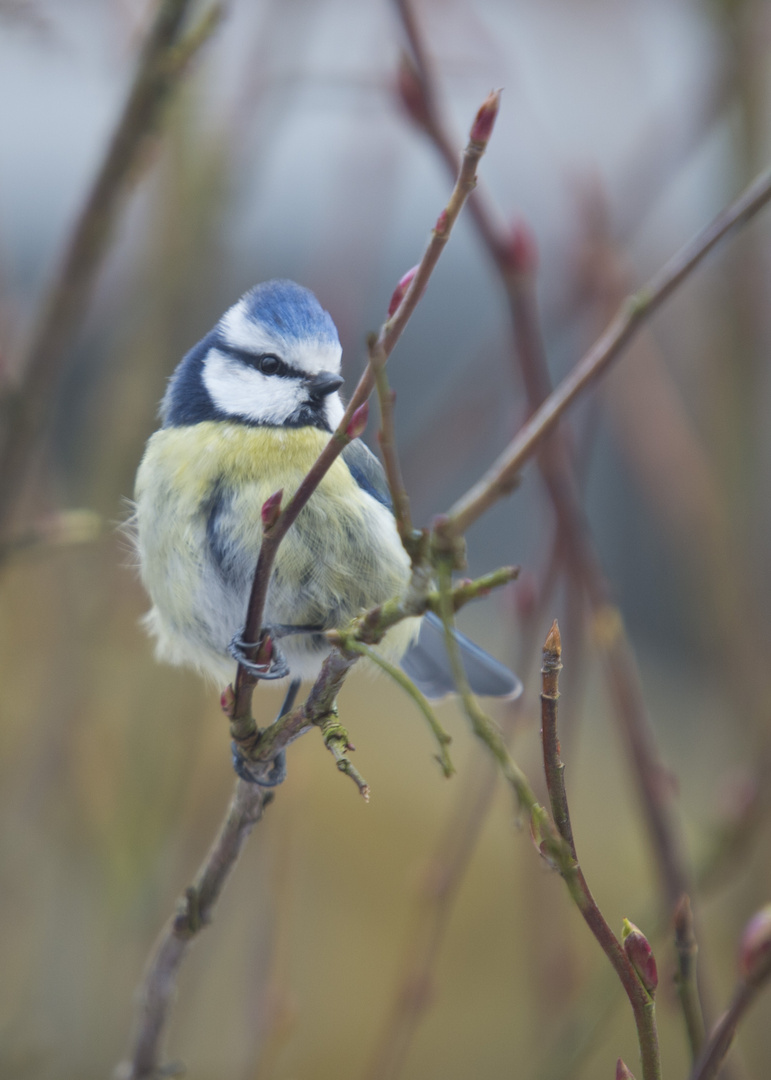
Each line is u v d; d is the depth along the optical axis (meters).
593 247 6.52
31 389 6.13
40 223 12.73
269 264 12.10
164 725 7.74
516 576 3.13
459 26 7.43
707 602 7.22
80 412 9.77
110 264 8.47
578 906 3.12
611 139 7.75
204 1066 8.07
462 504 3.78
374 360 3.10
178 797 7.66
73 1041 7.41
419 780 14.03
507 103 7.86
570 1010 6.38
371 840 13.23
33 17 5.79
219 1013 8.38
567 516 5.50
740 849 5.87
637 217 6.80
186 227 7.64
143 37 5.86
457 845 6.01
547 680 3.13
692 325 7.79
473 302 15.87
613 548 14.88
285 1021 6.12
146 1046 4.97
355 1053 11.10
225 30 7.51
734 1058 5.30
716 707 7.78
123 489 7.73
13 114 12.78
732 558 7.15
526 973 10.66
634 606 14.80
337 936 12.10
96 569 7.90
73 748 7.74
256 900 7.31
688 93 7.10
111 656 8.00
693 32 7.18
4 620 8.17
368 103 7.45
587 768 14.05
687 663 14.89
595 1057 10.86
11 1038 7.37
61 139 12.87
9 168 12.73
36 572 8.02
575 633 6.03
